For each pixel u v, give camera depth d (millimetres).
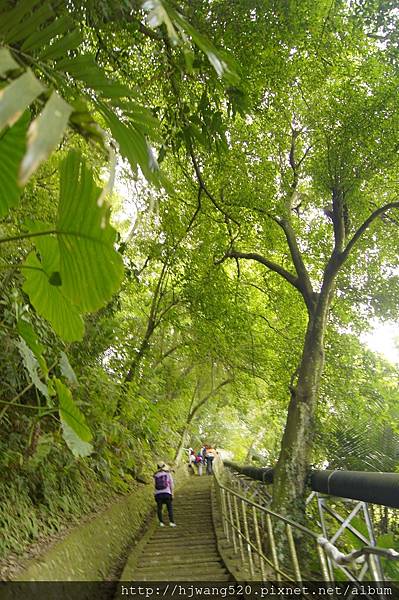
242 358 12930
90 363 6785
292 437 7801
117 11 3461
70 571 4473
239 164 8602
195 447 28875
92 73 1440
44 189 5547
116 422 7172
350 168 8180
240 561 6094
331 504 7559
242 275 13156
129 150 1450
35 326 4656
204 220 10531
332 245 10719
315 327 8688
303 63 7457
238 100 4043
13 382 4488
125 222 9820
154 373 10383
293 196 10047
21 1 1310
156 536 8422
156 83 6285
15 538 4004
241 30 6000
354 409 9859
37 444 4949
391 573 3785
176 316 11906
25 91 786
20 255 4098
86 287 1664
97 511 6688
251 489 12211
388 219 10133
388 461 8812
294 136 9516
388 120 7543
